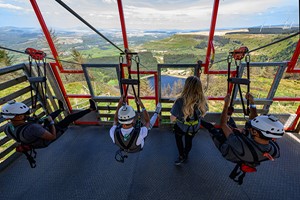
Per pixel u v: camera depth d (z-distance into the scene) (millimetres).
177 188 2238
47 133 2000
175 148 2990
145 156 2814
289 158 2670
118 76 3113
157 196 2141
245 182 2285
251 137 1599
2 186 2326
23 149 1998
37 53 2203
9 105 1817
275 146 1554
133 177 2420
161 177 2404
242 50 1930
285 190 2178
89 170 2562
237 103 3199
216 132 2115
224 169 2512
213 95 3229
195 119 2062
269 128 1387
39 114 3182
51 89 3404
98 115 3617
